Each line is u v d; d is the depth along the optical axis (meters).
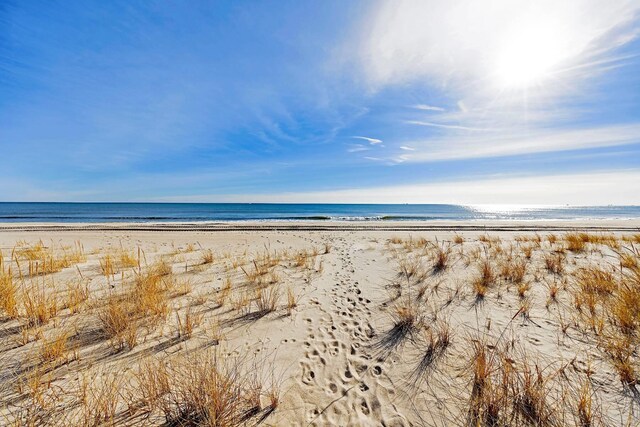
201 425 1.99
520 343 3.07
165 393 2.25
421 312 4.02
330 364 2.85
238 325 3.66
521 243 10.02
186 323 3.38
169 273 6.02
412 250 8.89
